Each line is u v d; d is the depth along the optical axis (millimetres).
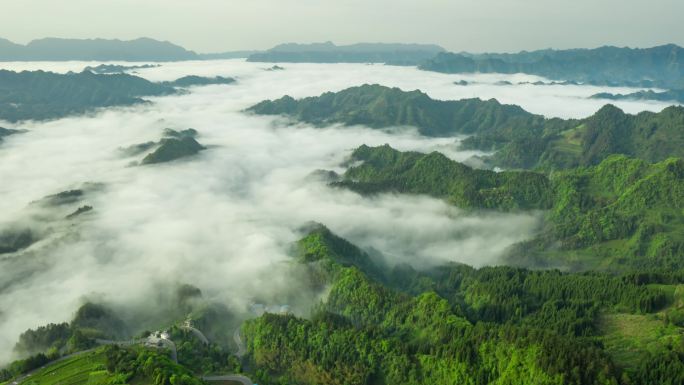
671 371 196500
